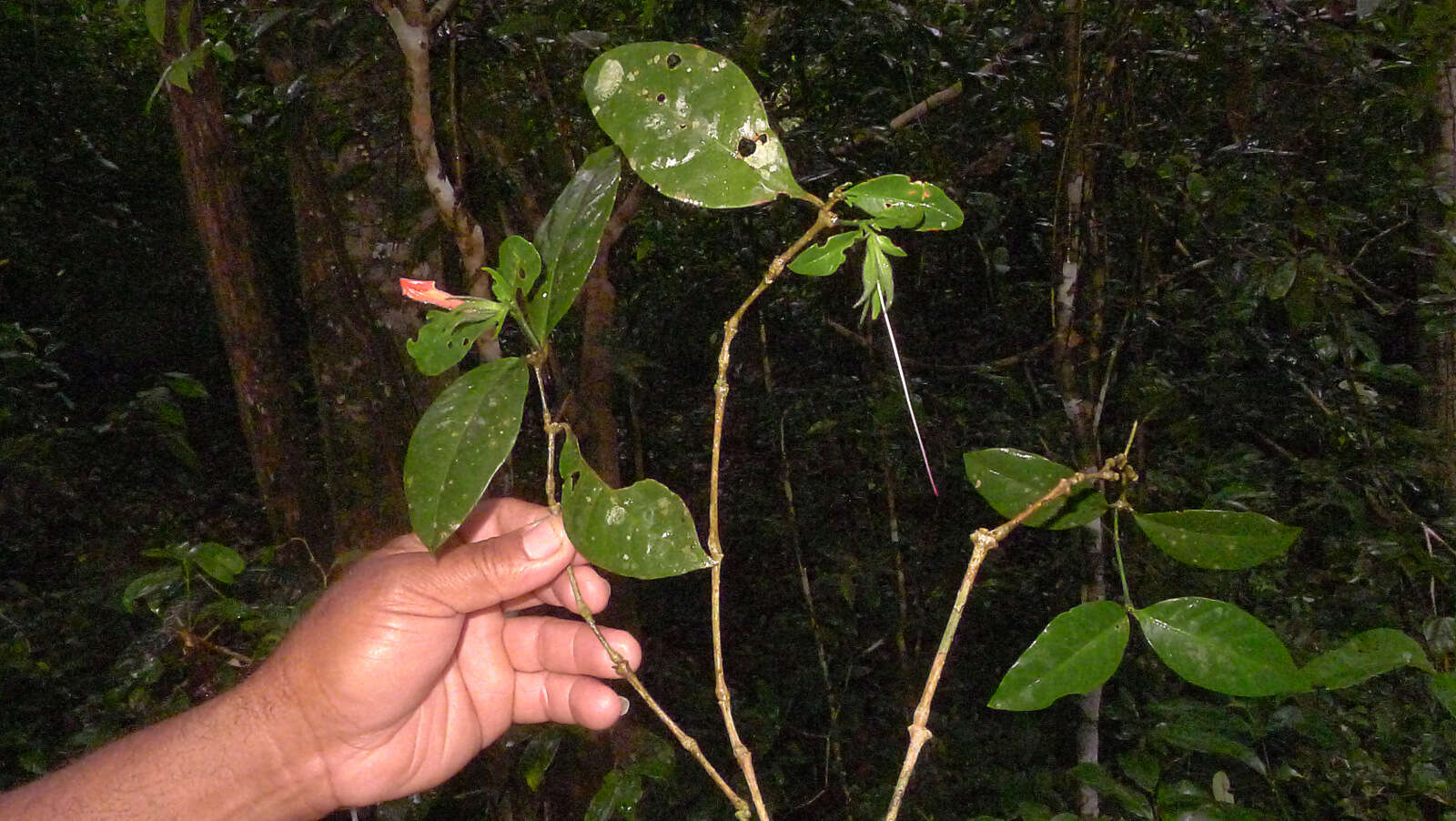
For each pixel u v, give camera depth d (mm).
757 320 1265
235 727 413
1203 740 533
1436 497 1029
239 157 1714
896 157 1036
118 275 2229
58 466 1318
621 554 261
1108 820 529
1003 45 941
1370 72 880
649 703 285
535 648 466
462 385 267
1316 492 1059
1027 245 1424
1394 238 1046
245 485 2139
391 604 401
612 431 815
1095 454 756
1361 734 834
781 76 1000
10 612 1164
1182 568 942
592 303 813
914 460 1243
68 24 2107
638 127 245
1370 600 884
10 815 399
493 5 757
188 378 1024
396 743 435
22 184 1871
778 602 1466
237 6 984
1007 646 1261
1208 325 1144
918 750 255
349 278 751
